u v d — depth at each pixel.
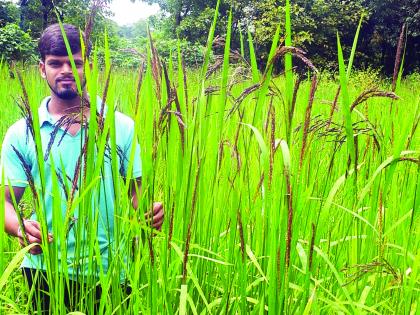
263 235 1.98
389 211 2.49
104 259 2.40
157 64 1.90
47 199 2.44
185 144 1.89
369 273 2.15
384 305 2.09
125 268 1.94
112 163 1.95
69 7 22.23
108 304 2.04
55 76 2.33
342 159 3.16
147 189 1.94
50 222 2.46
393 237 2.47
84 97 2.15
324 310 2.21
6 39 15.39
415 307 2.15
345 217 2.41
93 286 2.03
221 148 2.09
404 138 1.90
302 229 2.22
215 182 2.09
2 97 6.73
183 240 2.00
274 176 1.92
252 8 20.53
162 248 1.90
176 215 1.97
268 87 1.81
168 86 1.86
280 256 1.72
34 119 1.86
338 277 1.87
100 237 2.39
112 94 1.89
